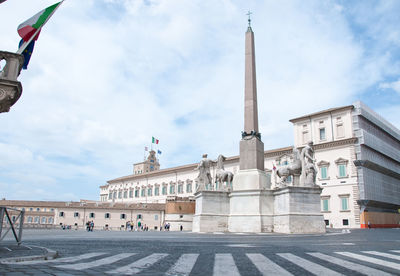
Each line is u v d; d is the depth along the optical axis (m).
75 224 61.22
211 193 23.61
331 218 52.28
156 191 85.69
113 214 62.12
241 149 24.70
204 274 5.84
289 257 8.09
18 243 10.59
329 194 53.25
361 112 53.78
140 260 7.54
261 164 24.67
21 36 10.91
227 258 7.86
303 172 22.89
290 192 21.28
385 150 60.53
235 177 24.20
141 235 20.55
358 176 50.94
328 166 54.38
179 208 54.56
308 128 58.66
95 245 11.68
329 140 55.53
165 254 8.70
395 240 14.57
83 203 63.56
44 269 6.01
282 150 60.44
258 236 17.53
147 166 119.69
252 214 22.38
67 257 8.02
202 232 22.84
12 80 8.94
